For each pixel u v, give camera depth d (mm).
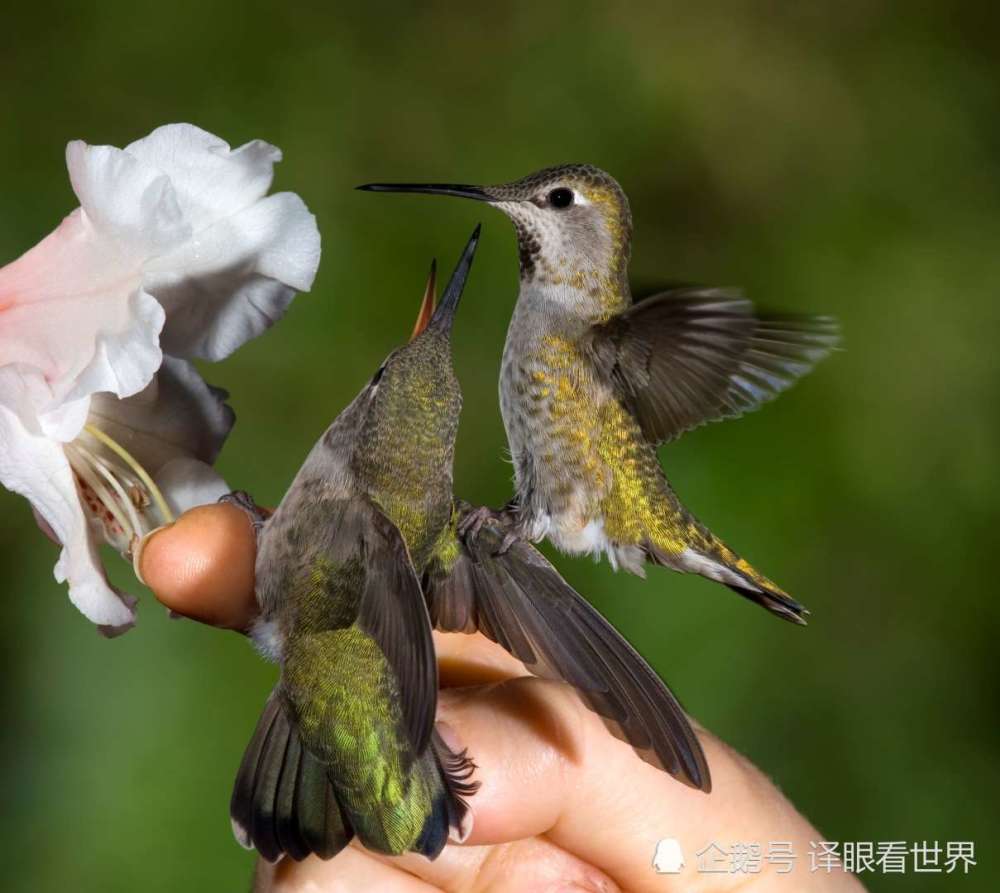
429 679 1141
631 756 1187
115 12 1603
